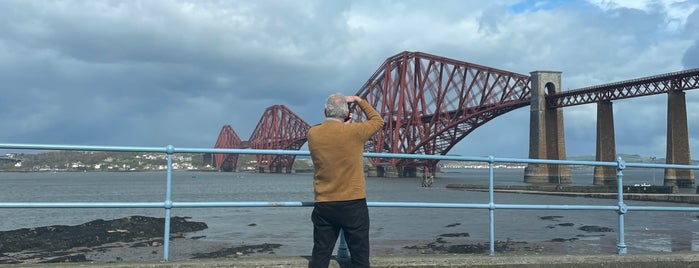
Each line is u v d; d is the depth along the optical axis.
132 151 5.04
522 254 5.94
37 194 55.88
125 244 14.16
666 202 35.84
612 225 19.86
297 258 5.30
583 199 41.50
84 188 73.94
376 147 113.19
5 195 53.72
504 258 5.48
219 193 55.81
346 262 5.16
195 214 26.30
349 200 4.55
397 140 108.69
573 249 12.70
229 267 5.00
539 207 6.05
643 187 43.50
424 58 109.56
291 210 28.20
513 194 51.81
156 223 18.06
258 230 18.25
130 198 46.38
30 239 14.27
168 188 5.21
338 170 4.56
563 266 5.55
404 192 58.44
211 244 14.68
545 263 5.50
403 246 13.45
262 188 71.69
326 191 4.57
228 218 23.52
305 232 17.78
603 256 5.73
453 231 17.78
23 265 5.00
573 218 22.91
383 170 128.62
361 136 4.63
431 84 107.62
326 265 4.68
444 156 5.73
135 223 17.64
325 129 4.65
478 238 15.66
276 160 165.50
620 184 6.32
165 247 5.22
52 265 4.99
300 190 64.50
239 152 5.18
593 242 14.39
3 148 4.67
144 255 12.56
